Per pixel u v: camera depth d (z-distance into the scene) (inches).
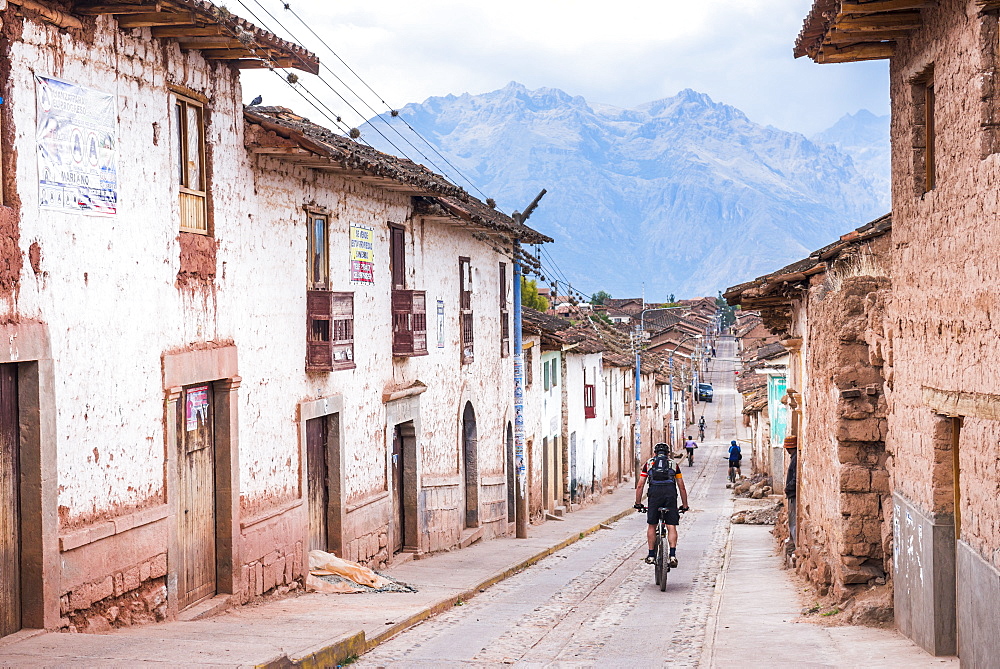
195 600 450.6
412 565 713.0
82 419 362.3
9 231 326.3
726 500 1546.5
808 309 582.6
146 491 404.8
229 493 472.7
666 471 615.2
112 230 383.6
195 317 447.8
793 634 407.5
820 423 519.8
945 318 347.9
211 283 462.6
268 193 522.9
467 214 785.6
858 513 452.4
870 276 468.4
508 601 573.3
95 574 367.6
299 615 459.2
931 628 358.6
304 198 565.0
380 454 680.4
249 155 503.8
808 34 423.2
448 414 837.2
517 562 751.7
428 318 787.4
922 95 397.7
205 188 463.8
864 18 385.1
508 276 1058.7
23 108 335.6
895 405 422.9
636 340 1962.4
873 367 456.4
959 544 328.2
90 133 370.6
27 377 337.4
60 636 337.4
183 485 442.9
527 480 1142.3
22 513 338.3
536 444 1194.6
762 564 679.7
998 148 313.0
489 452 965.8
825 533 505.7
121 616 385.4
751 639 401.4
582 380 1513.3
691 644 414.0
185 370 433.4
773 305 706.2
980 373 309.1
